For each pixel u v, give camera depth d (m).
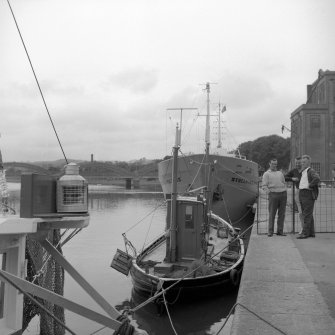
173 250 12.30
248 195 24.69
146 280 10.70
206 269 11.06
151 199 64.50
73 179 4.35
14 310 4.58
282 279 7.44
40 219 4.14
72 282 12.98
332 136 69.19
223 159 21.69
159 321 9.88
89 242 21.38
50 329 6.00
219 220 17.09
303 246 10.37
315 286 7.02
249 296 6.52
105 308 4.91
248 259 8.99
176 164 12.48
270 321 5.49
